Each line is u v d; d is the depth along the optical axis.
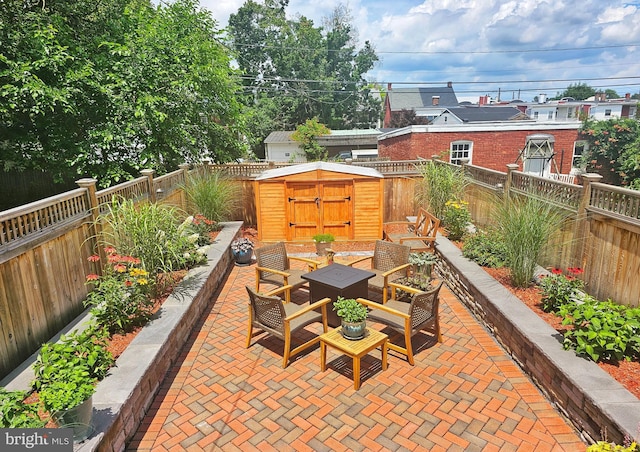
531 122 15.67
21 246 3.64
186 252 5.73
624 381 2.96
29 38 7.11
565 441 2.94
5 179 9.65
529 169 15.98
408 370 3.92
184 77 8.72
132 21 9.54
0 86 6.87
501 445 2.92
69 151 8.01
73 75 7.37
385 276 4.95
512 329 4.02
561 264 5.29
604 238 4.48
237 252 7.33
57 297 4.22
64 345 2.96
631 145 16.88
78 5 8.62
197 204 8.19
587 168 21.06
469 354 4.20
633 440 2.34
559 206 5.17
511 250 4.91
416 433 3.06
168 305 4.64
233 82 11.39
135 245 4.63
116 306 3.92
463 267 5.64
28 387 3.22
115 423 2.74
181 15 9.90
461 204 7.52
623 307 3.44
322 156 25.22
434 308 4.29
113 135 7.89
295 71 36.34
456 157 15.85
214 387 3.72
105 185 7.94
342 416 3.28
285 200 8.41
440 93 46.44
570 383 3.02
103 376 3.16
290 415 3.31
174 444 3.00
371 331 3.96
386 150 19.69
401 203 10.28
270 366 4.07
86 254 4.80
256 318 4.31
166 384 3.77
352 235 8.53
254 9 35.50
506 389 3.59
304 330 4.88
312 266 5.75
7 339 3.47
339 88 38.84
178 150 9.42
